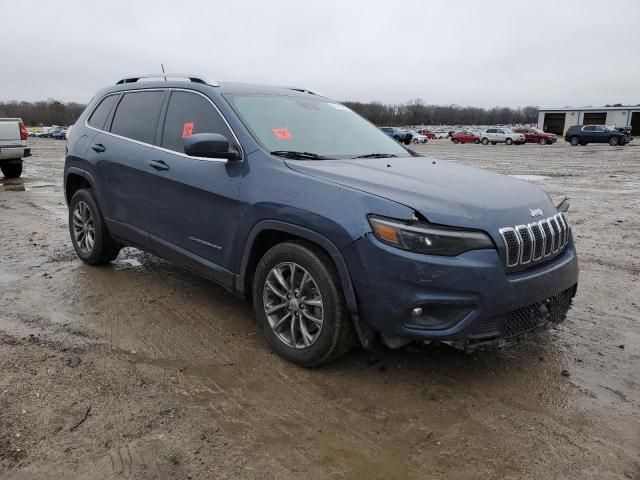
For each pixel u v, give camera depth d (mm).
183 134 4316
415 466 2578
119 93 5285
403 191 3178
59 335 3924
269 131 3986
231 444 2707
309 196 3307
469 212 3055
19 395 3090
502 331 3100
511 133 47875
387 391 3244
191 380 3320
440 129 89500
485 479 2496
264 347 3793
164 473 2484
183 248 4270
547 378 3441
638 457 2668
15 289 4887
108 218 5109
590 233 7777
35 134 80938
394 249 2955
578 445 2756
